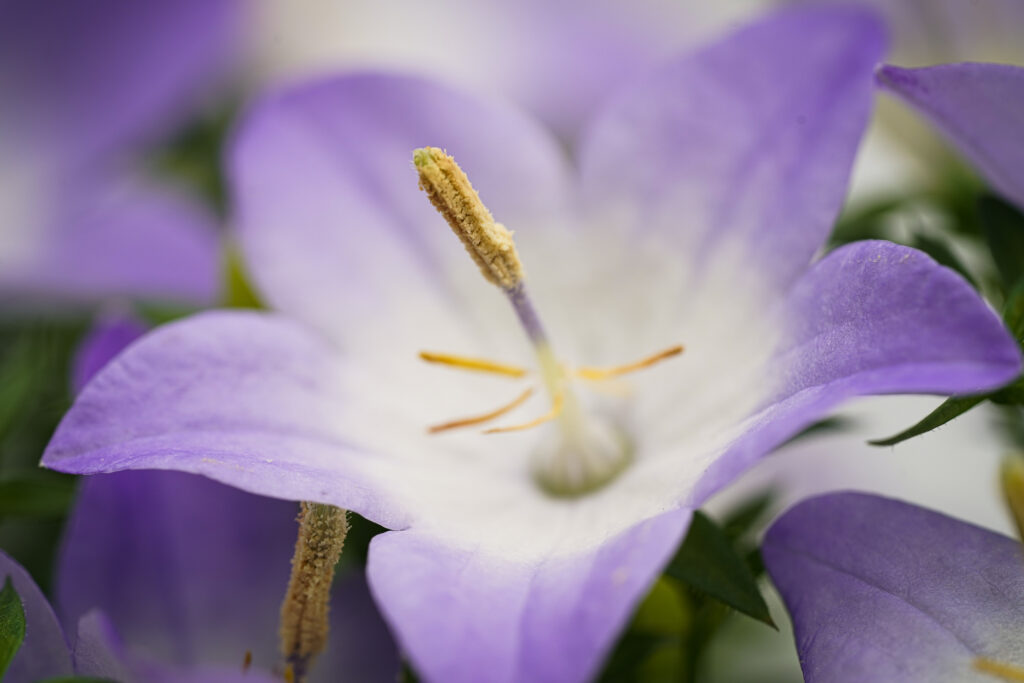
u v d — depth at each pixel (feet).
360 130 0.39
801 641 0.32
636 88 0.38
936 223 0.41
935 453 0.41
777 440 0.30
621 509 0.34
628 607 0.28
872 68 0.36
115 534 0.35
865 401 0.42
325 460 0.34
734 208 0.37
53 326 0.43
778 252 0.36
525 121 0.39
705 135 0.37
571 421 0.36
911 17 0.44
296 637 0.32
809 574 0.33
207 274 0.44
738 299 0.37
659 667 0.37
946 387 0.29
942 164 0.40
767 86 0.37
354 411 0.36
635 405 0.37
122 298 0.43
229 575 0.36
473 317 0.39
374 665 0.35
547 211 0.39
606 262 0.38
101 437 0.33
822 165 0.36
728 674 0.39
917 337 0.30
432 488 0.35
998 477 0.35
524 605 0.30
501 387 0.38
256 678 0.34
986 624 0.32
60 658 0.33
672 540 0.30
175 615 0.36
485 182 0.39
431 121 0.39
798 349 0.34
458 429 0.37
